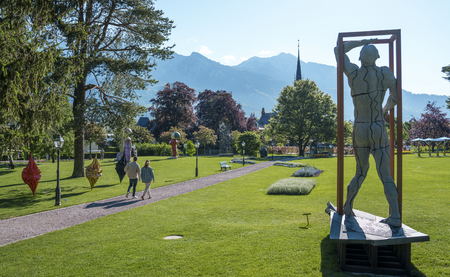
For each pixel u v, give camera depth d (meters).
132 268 6.37
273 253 6.80
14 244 8.36
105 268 6.44
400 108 6.28
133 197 15.56
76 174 25.17
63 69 12.98
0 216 12.16
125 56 24.52
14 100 9.70
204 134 66.00
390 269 5.66
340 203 7.12
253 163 38.59
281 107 63.28
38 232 9.82
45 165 36.22
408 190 14.22
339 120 7.02
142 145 56.16
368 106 6.36
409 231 5.83
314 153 63.09
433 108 59.59
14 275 6.26
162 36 24.16
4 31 9.85
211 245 7.55
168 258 6.82
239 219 10.47
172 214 11.52
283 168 31.64
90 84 23.39
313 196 14.71
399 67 6.27
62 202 14.97
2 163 45.84
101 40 23.38
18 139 12.06
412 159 36.84
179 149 66.06
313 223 9.23
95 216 11.77
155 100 72.69
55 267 6.61
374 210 10.69
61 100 12.78
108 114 23.45
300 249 6.95
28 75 10.34
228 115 75.25
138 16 23.19
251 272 5.92
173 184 20.67
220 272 5.99
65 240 8.55
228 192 16.80
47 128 12.40
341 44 6.73
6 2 10.72
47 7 12.73
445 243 6.84
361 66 6.45
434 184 15.84
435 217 8.97
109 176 25.91
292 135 62.06
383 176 6.35
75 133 24.06
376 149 6.38
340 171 7.07
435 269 5.69
